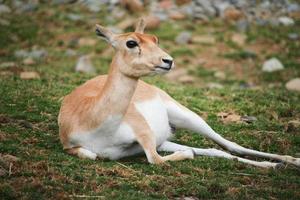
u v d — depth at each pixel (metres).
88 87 17.56
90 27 36.16
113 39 15.85
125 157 16.88
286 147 18.20
